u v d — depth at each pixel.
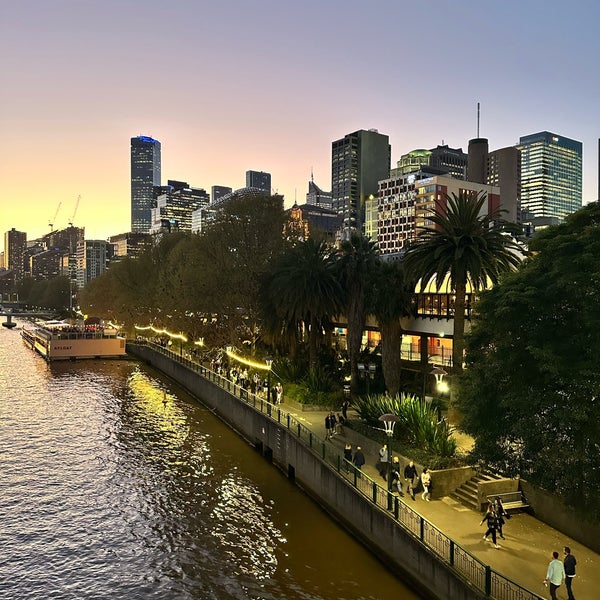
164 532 29.20
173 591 23.61
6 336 171.12
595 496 19.14
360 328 49.97
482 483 25.30
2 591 23.77
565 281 19.77
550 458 19.78
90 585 24.25
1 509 32.22
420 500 26.56
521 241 52.44
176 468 39.62
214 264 72.00
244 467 40.00
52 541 28.33
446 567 20.30
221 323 77.44
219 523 30.19
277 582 23.92
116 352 106.44
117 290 124.00
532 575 19.70
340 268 52.16
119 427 51.47
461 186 182.25
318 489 32.62
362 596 22.56
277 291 54.84
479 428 23.17
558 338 20.83
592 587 19.00
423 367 48.09
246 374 57.97
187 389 71.25
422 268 38.94
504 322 22.09
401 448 31.39
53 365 96.62
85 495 34.41
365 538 26.83
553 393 20.03
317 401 46.00
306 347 61.97
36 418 54.62
